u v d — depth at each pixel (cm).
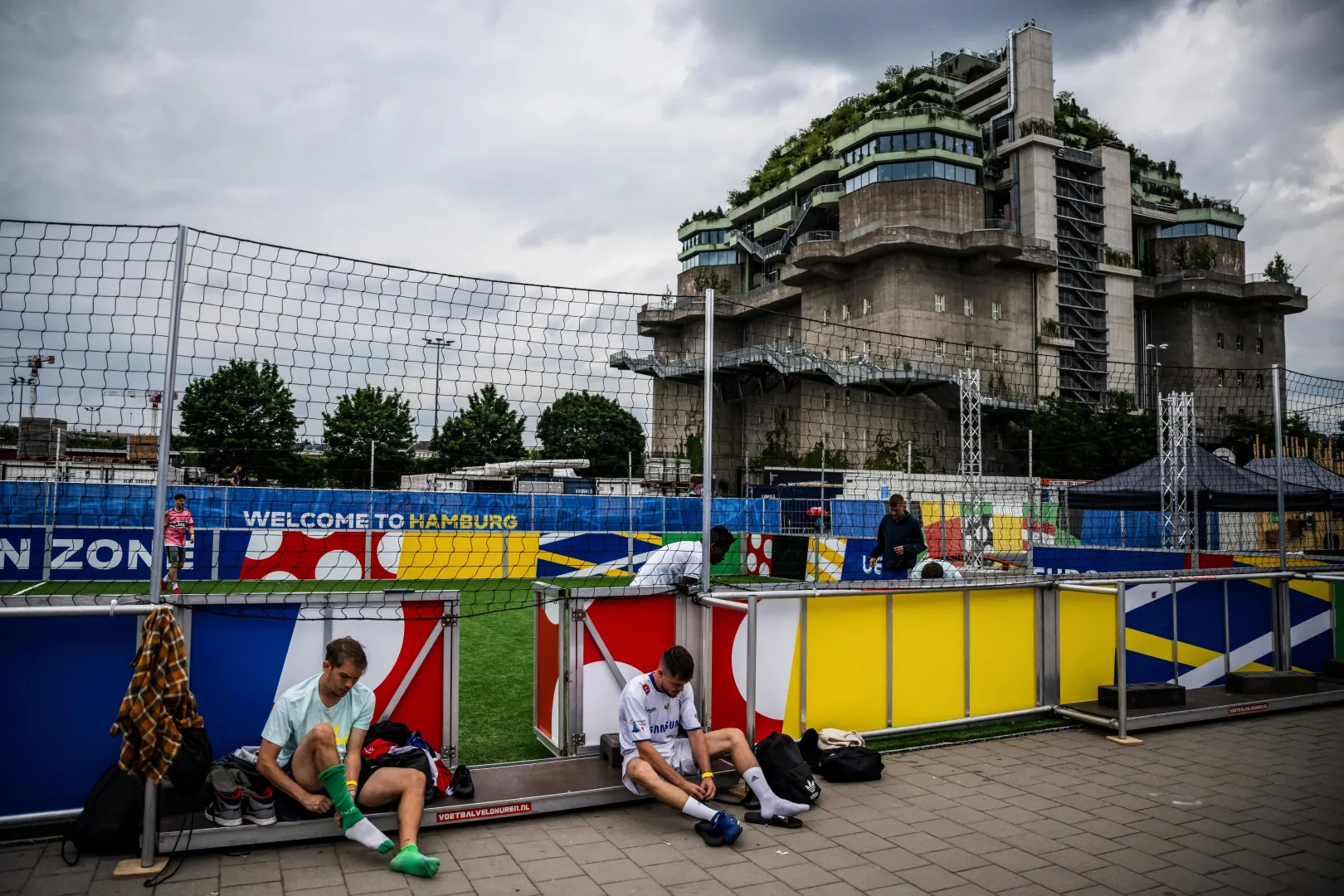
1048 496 1914
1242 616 815
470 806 437
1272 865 407
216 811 402
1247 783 534
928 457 5244
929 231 6084
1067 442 5481
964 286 6384
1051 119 7112
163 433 417
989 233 6069
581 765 512
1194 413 1798
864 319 6431
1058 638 702
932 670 642
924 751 604
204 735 403
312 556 1501
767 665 573
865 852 418
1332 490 1545
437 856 403
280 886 365
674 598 559
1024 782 532
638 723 466
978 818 467
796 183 7381
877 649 618
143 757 377
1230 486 1659
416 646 480
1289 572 835
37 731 412
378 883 371
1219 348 8012
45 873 374
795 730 583
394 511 1605
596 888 371
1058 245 7169
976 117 7619
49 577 1312
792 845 427
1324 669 849
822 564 1744
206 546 1445
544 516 1703
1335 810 486
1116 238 7456
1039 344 6612
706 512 559
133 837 395
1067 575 762
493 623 1134
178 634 394
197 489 1444
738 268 8369
